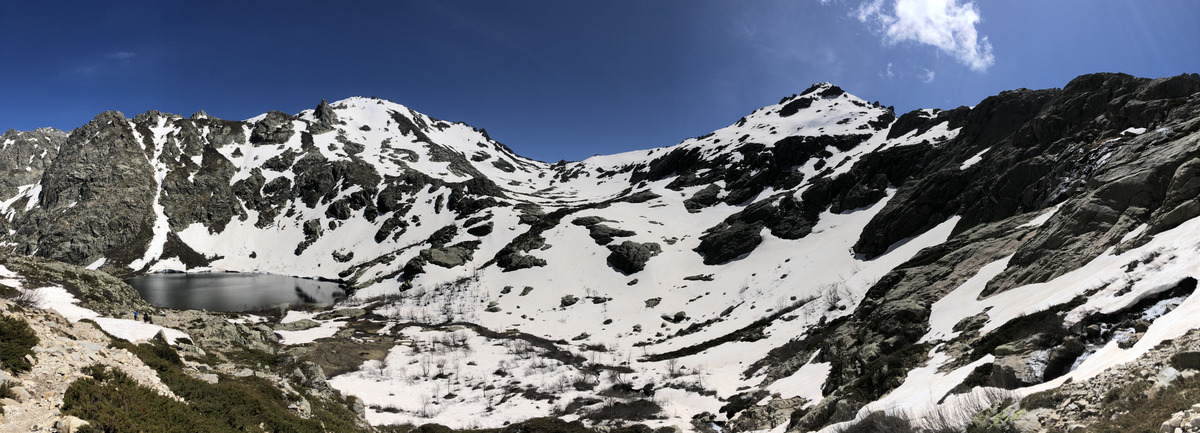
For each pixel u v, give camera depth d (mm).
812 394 42406
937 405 22016
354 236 174375
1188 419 10242
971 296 41219
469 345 81500
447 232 158750
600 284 118625
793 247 114000
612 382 61500
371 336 86750
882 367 33938
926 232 85188
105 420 13906
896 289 52844
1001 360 22828
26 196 186875
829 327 63156
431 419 48969
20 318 18953
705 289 106312
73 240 153000
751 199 161750
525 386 60312
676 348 79375
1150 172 35469
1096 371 17391
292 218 188750
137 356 21391
